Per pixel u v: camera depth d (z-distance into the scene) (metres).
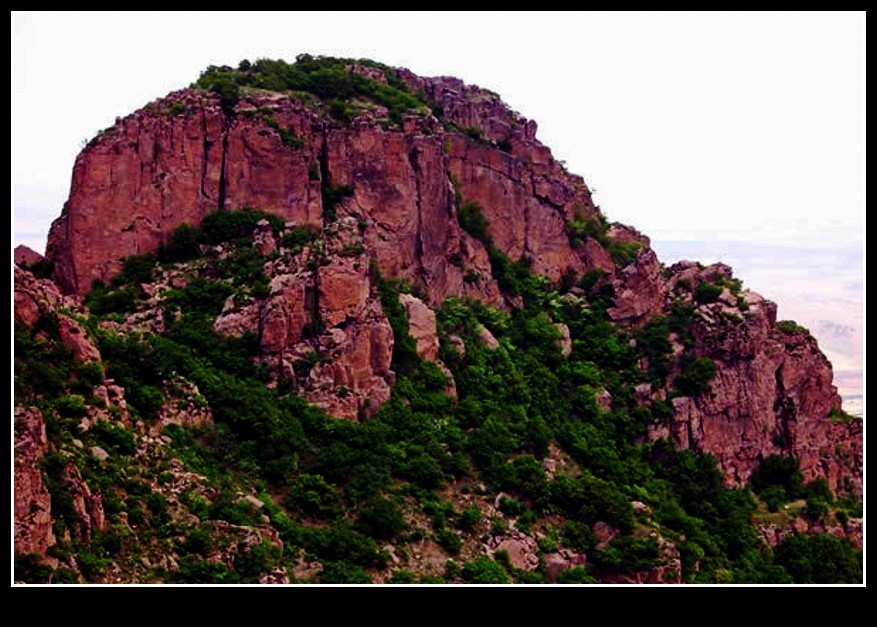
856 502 158.25
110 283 138.00
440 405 138.25
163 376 123.69
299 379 131.00
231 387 126.62
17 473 96.62
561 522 131.75
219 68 156.00
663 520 139.25
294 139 146.38
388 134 151.88
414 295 148.88
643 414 151.25
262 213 143.38
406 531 121.75
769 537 145.50
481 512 127.69
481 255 159.38
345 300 134.75
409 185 152.38
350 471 125.38
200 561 106.00
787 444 156.00
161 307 133.88
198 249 141.25
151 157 141.88
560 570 126.19
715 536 142.38
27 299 115.38
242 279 136.50
